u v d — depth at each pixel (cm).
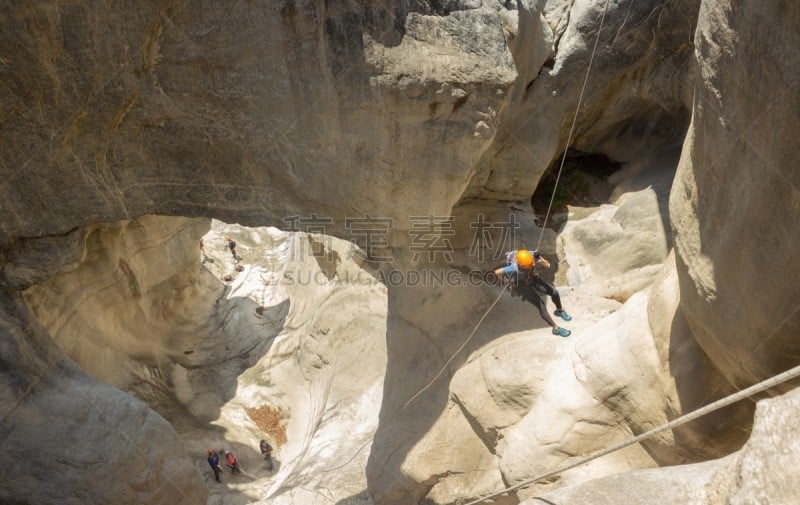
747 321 412
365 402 1090
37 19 526
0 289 619
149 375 1107
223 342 1298
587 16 887
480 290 830
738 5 331
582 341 680
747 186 366
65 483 633
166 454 702
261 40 594
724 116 374
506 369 725
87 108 586
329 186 674
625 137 1069
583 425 640
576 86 933
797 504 195
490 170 898
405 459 812
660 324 579
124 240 941
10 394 613
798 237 334
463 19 633
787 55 303
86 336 876
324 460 992
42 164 596
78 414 643
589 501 306
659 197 897
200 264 1457
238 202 687
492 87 646
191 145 646
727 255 407
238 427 1138
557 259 909
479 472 763
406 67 614
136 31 565
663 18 876
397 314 910
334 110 632
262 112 629
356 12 593
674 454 567
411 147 659
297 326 1296
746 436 507
